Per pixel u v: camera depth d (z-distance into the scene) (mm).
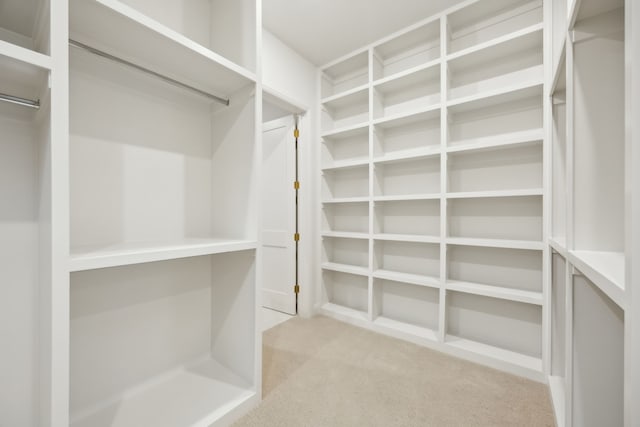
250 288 1470
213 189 1694
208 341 1720
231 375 1543
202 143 1670
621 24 938
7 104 1005
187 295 1616
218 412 1249
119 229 1325
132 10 985
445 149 2027
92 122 1239
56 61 794
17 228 1029
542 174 1859
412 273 2416
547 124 1661
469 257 2145
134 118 1379
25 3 1021
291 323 2557
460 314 2180
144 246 1183
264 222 3014
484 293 1882
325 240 2867
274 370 1747
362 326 2475
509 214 1988
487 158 2066
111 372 1306
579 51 998
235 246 1332
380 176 2539
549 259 1629
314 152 2787
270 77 2316
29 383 1055
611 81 960
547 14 1650
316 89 2801
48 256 838
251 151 1453
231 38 1546
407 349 2051
